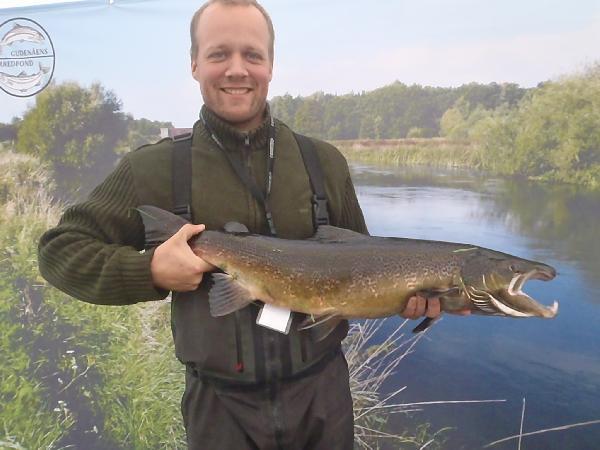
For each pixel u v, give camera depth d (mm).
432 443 2561
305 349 1603
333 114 2717
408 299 1586
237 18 1569
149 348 3031
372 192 2754
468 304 1600
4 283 3186
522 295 1531
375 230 2779
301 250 1591
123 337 3072
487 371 2479
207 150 1635
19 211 3219
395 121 2650
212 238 1551
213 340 1533
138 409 2986
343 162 1841
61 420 3061
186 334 1567
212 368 1535
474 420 2490
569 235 2387
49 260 1527
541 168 2432
